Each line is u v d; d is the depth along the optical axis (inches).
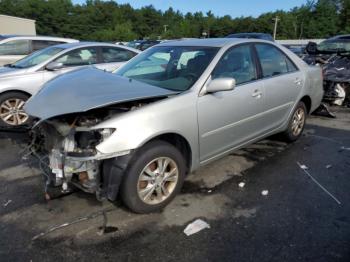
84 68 155.4
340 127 236.1
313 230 115.8
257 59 165.6
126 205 122.0
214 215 124.6
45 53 262.5
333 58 312.7
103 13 3452.3
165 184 129.2
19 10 3031.5
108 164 114.1
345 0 2802.7
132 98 115.3
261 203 132.9
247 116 156.6
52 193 138.3
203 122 135.2
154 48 174.1
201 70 140.6
